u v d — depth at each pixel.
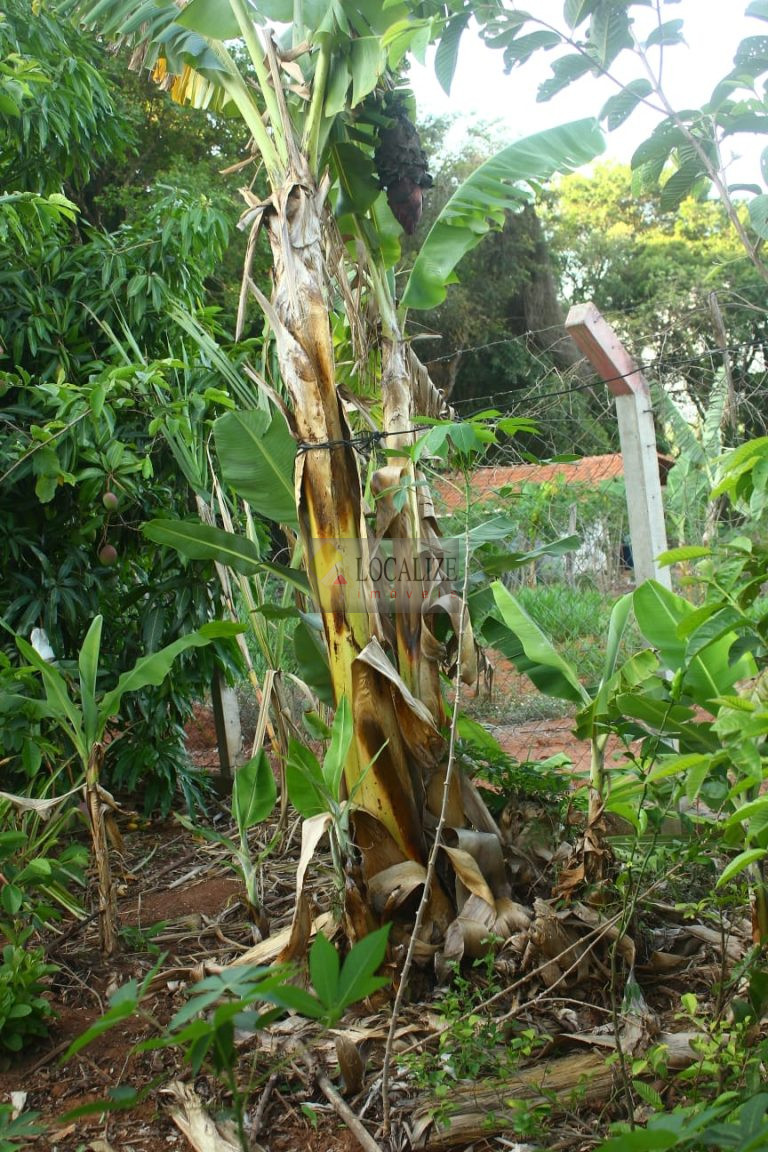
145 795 6.14
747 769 2.45
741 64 2.29
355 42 3.58
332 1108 2.83
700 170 2.51
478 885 3.39
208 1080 3.01
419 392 4.26
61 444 5.08
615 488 8.09
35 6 4.69
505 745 6.56
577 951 3.17
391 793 3.49
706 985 3.25
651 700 3.07
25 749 4.30
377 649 3.43
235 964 3.66
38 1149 2.77
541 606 7.50
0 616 5.53
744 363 5.82
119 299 5.96
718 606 2.69
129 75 17.69
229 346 5.90
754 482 2.45
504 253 24.38
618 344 4.62
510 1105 2.41
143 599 6.48
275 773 6.36
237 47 13.66
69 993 3.69
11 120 6.05
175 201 6.14
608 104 2.44
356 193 3.94
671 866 3.40
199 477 5.06
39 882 3.84
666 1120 1.62
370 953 1.54
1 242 5.64
